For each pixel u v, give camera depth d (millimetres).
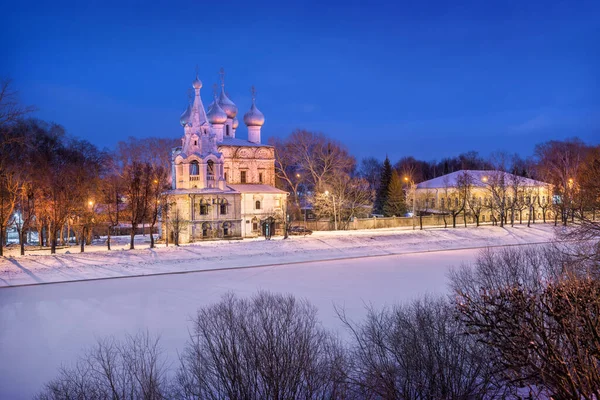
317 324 38344
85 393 25828
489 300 20266
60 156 106938
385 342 30094
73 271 62688
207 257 71688
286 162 130875
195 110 92500
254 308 36062
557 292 18719
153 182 86812
